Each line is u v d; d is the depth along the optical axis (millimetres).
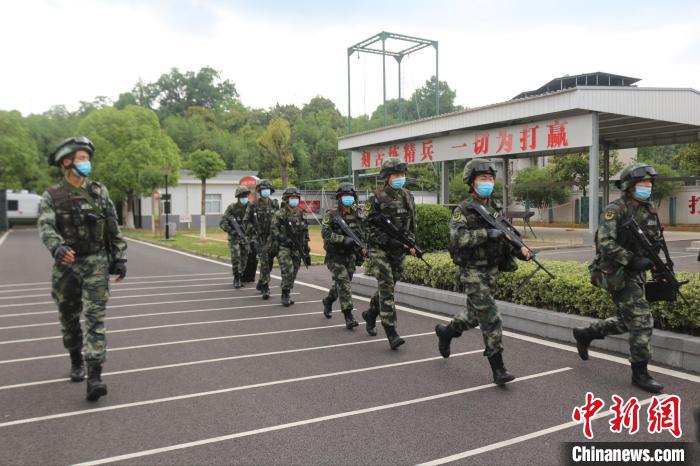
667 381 4793
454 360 5594
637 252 4480
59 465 3389
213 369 5344
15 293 10219
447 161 23359
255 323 7449
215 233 32188
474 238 4668
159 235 29453
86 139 4590
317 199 34688
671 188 30547
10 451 3580
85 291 4527
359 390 4715
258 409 4285
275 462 3416
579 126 16484
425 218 10086
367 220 6023
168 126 61562
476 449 3582
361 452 3545
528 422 4004
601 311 5922
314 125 55531
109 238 4742
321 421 4047
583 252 16422
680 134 22688
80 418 4121
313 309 8445
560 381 4879
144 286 11039
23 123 45812
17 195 40375
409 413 4191
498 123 18906
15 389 4777
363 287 9531
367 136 24797
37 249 20828
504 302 7094
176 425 3984
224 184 39188
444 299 7852
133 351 6020
